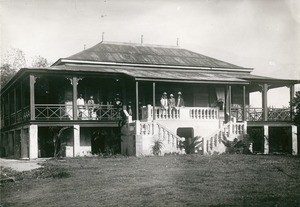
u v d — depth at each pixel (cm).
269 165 1859
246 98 3506
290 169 1720
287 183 1388
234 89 3441
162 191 1266
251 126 3153
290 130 3173
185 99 3250
